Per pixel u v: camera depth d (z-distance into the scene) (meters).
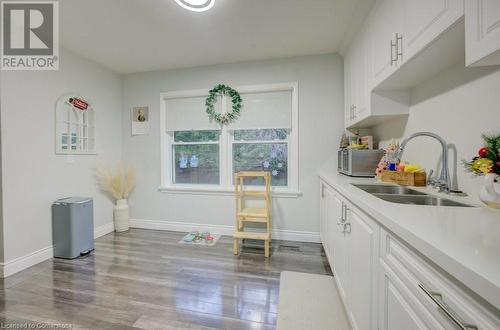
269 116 2.97
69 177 2.70
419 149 1.66
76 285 1.95
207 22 2.15
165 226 3.38
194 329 1.46
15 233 2.16
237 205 2.73
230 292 1.85
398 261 0.83
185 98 3.25
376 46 1.69
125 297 1.78
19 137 2.20
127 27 2.23
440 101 1.43
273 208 3.00
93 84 3.00
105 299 1.76
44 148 2.42
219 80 3.10
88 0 1.84
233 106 3.03
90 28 2.25
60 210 2.45
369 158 2.13
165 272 2.17
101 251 2.65
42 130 2.40
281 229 2.99
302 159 2.91
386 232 0.91
